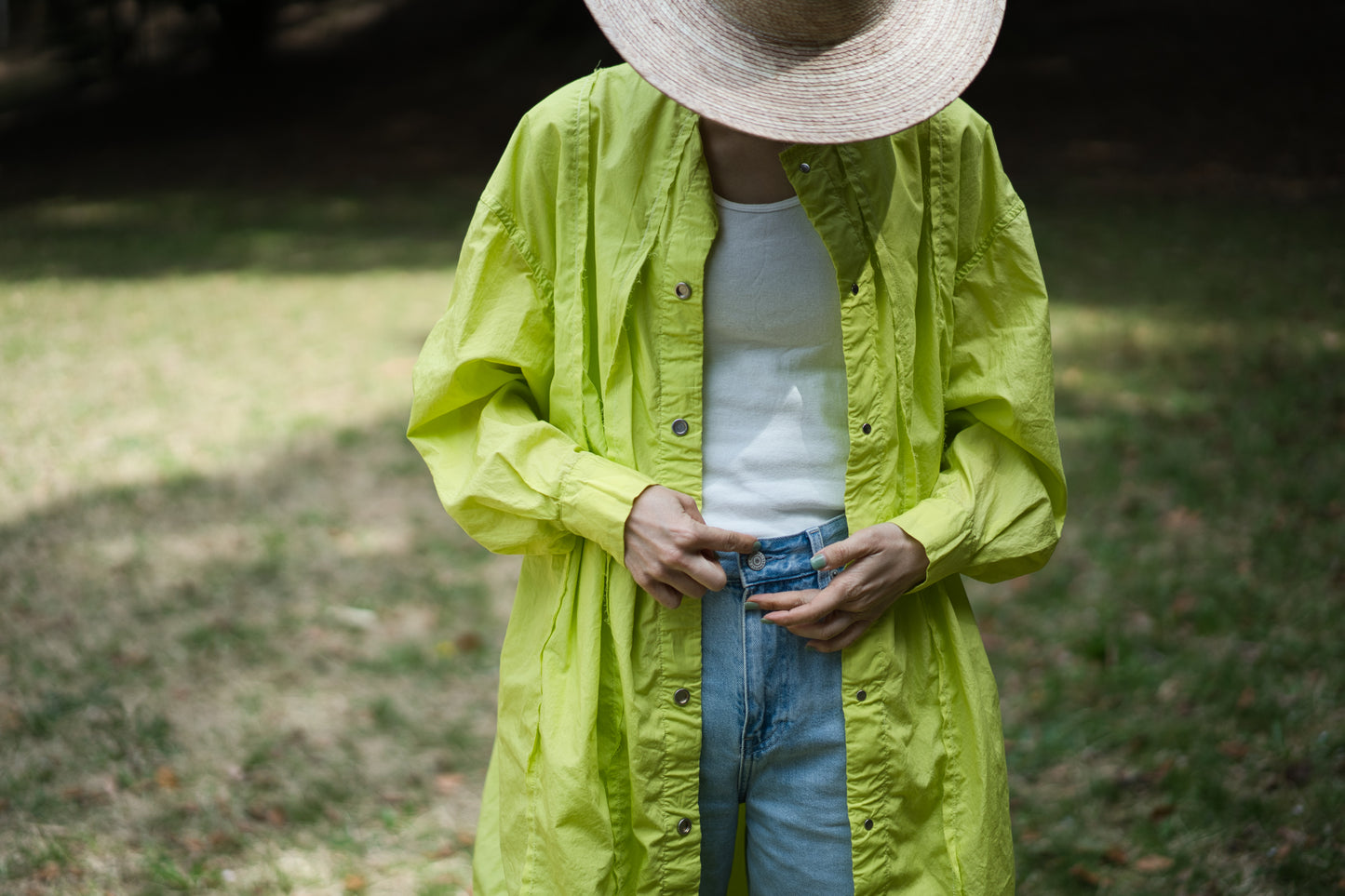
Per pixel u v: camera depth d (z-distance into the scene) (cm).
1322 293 816
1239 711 343
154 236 1208
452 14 2422
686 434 161
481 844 183
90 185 1573
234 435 610
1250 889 274
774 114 141
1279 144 1391
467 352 166
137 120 2044
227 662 390
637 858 164
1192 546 452
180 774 328
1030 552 171
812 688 163
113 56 2388
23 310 882
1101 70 1744
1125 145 1450
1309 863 277
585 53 2067
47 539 478
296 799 320
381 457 582
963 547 163
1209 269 909
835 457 164
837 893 167
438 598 441
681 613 161
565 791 159
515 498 161
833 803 165
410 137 1802
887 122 141
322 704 369
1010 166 1406
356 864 295
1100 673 375
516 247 167
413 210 1340
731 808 169
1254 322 752
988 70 1816
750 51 144
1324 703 343
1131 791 317
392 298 921
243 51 2272
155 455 579
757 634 161
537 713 167
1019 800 318
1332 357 668
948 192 167
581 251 163
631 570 156
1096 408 612
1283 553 437
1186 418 591
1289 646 373
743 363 164
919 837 168
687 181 157
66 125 2050
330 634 412
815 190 155
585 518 157
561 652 167
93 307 892
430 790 328
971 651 174
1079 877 284
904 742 165
